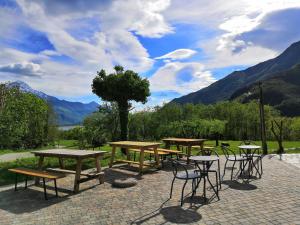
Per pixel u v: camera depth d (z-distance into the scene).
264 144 14.97
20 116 13.25
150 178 8.72
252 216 5.21
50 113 37.31
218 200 6.26
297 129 38.78
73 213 5.70
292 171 9.48
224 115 48.09
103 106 17.23
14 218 5.49
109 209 5.86
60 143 38.25
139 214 5.51
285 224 4.81
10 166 11.62
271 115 45.97
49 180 8.72
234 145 21.81
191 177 6.20
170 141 12.02
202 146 11.54
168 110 42.19
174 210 5.68
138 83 15.12
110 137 17.20
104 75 15.41
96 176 7.87
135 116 34.12
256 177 8.58
